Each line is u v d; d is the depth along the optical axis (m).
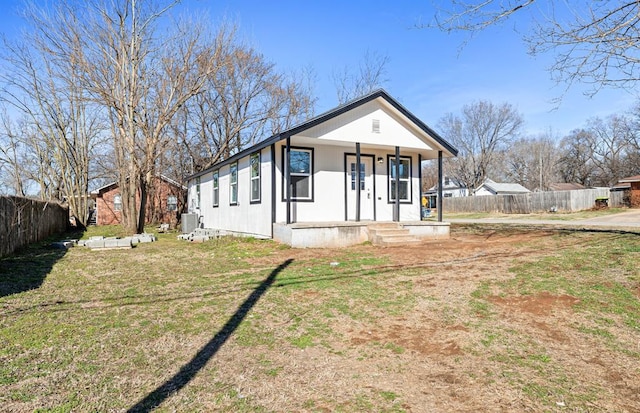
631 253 7.03
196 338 3.95
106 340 3.86
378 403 2.75
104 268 7.80
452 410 2.67
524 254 7.88
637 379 3.12
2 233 9.15
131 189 17.31
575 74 6.28
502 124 48.22
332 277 6.52
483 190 46.66
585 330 4.11
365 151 12.73
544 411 2.66
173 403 2.71
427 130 12.11
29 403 2.67
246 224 13.24
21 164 27.25
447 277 6.31
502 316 4.56
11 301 5.23
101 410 2.60
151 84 17.83
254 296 5.46
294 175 11.60
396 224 11.47
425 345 3.82
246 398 2.79
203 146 26.58
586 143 50.31
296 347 3.77
